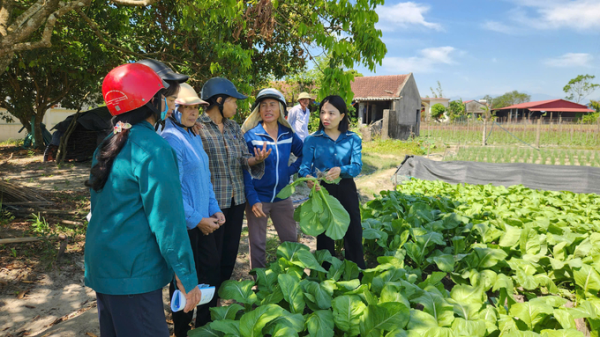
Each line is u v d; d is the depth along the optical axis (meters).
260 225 3.58
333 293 2.78
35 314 3.34
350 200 3.51
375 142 21.28
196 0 5.46
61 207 6.72
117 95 1.75
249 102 6.33
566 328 2.54
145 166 1.69
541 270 3.79
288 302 2.59
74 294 3.72
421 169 11.38
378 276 2.94
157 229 1.69
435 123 32.25
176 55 7.92
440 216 5.00
